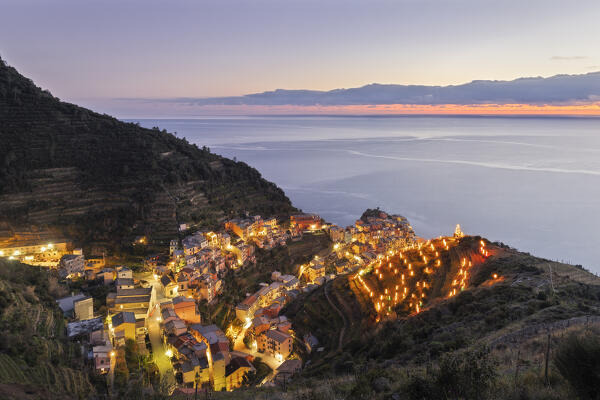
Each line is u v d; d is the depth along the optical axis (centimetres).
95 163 15100
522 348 4000
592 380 2058
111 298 9406
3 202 12569
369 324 8756
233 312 10944
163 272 11381
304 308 10794
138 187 14438
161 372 7269
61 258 11200
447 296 8506
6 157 13662
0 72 17338
